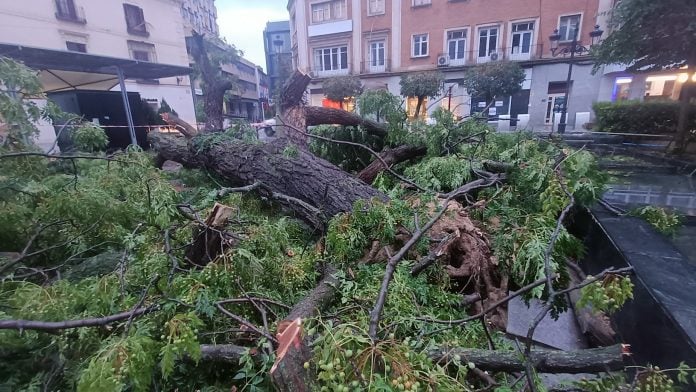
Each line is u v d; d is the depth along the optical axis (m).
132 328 0.80
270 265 1.25
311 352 0.74
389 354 0.67
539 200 1.69
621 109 4.43
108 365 0.67
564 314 1.73
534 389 0.74
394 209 1.63
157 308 0.87
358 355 0.66
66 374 0.83
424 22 12.41
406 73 11.62
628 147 3.63
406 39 12.85
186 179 3.04
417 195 1.98
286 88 3.40
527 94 11.15
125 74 6.48
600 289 0.79
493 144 2.71
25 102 1.88
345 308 1.12
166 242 1.12
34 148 1.90
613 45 3.43
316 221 1.92
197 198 2.29
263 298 1.05
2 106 1.74
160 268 1.09
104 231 1.58
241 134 2.80
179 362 0.88
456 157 2.54
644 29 3.05
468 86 9.05
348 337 0.68
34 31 9.37
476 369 0.86
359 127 3.37
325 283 1.25
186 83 13.86
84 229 1.56
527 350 0.79
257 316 1.08
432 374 0.66
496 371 0.88
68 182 1.77
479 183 2.10
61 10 9.93
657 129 4.00
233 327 1.03
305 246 1.71
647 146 3.61
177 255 1.22
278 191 2.28
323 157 3.50
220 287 1.04
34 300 0.89
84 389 0.65
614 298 0.79
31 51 4.18
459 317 1.29
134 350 0.71
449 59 12.50
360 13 13.29
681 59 3.20
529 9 10.91
